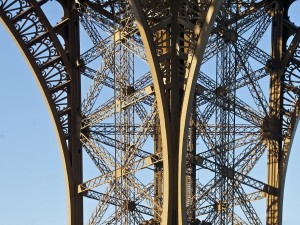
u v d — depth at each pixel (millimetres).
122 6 49312
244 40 49062
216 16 43281
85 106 49969
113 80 49906
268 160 50875
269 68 50781
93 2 49969
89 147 49469
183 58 41656
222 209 46094
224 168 46531
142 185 48250
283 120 51094
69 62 49438
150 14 41812
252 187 49344
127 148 48062
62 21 49812
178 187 40875
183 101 41094
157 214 45969
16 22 47031
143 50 47250
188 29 41500
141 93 47750
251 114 50344
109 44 49469
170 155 41031
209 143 47594
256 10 50188
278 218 49812
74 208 48719
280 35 50812
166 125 41156
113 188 48281
